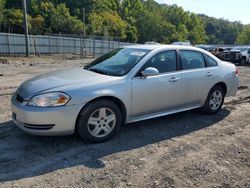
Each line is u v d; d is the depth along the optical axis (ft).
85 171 12.77
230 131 18.20
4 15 236.63
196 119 20.35
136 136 16.90
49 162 13.47
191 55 19.81
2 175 12.25
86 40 147.23
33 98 14.39
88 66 18.89
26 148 14.83
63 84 15.05
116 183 11.89
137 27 370.32
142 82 16.75
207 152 15.06
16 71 50.65
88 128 15.21
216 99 21.44
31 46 120.78
